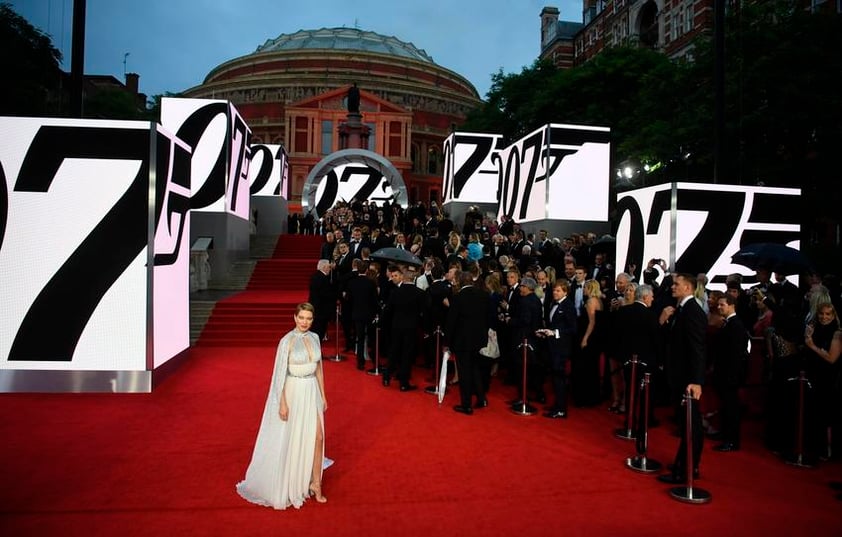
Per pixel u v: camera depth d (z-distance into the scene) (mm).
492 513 5469
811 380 7141
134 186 9914
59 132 9844
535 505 5668
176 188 11156
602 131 19766
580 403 9453
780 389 7371
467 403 8859
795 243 13117
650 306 9086
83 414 8414
